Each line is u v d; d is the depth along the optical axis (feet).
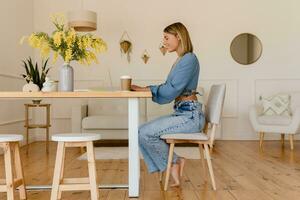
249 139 19.21
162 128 8.34
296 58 19.19
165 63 19.25
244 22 19.20
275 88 19.20
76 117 16.26
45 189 8.16
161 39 19.25
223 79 19.22
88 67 19.20
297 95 17.52
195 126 8.45
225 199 7.37
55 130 19.25
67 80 7.72
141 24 19.22
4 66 14.94
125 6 19.22
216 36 19.21
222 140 18.99
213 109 8.71
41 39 7.66
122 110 17.76
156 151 8.50
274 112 16.99
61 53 7.81
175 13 19.22
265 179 9.33
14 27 16.28
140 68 19.25
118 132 16.11
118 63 19.25
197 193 7.88
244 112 19.24
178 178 8.60
